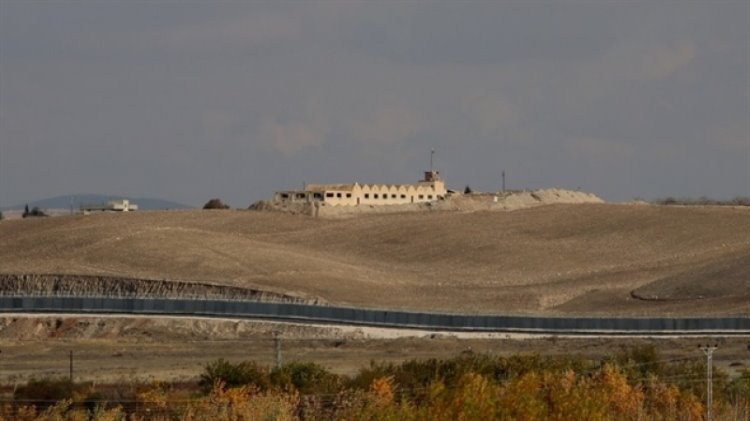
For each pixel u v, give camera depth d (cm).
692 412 14162
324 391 17025
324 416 14688
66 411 16075
